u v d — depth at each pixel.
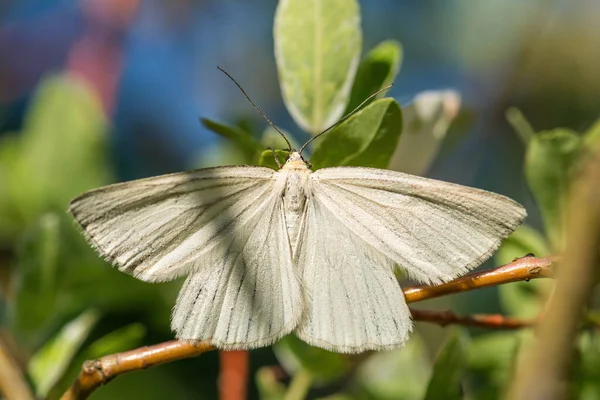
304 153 0.19
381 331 0.17
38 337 0.20
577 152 0.19
